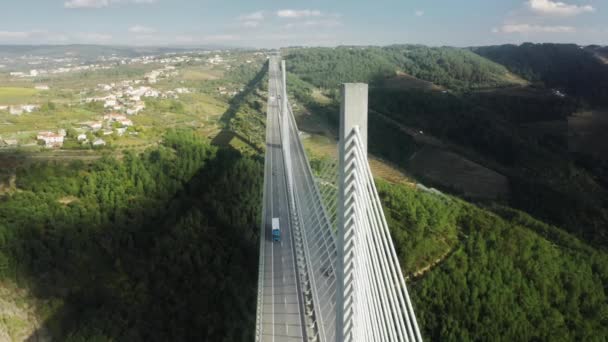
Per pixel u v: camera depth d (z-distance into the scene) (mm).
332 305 28453
